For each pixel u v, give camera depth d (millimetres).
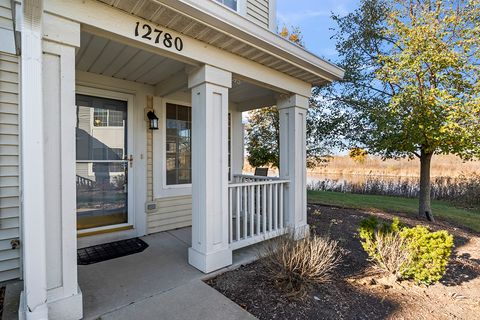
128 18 2168
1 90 2422
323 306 2209
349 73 6895
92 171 3582
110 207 3730
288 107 3918
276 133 8844
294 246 2688
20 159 2387
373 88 6793
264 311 2094
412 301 2393
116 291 2316
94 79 3467
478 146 4746
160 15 2213
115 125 3760
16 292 2268
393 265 2715
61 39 1849
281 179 3961
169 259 3051
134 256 3135
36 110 1622
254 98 4961
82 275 2623
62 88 1868
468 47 4750
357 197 8773
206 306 2109
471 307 2365
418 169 13391
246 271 2801
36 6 1507
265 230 3545
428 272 2561
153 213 4059
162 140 4176
